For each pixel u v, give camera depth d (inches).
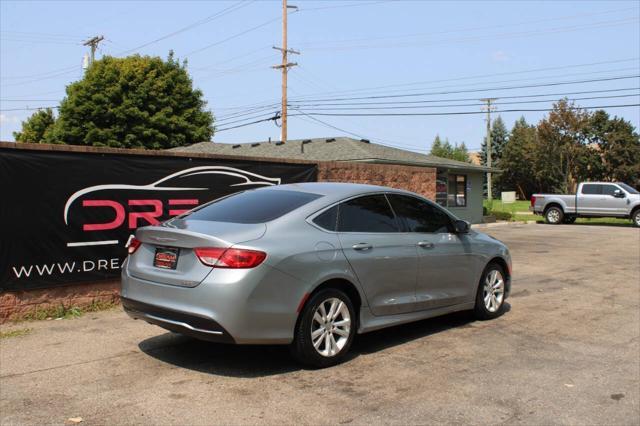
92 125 1357.0
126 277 205.6
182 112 1481.3
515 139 2871.6
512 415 162.6
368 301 215.5
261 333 182.7
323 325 200.1
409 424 154.7
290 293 188.4
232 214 208.4
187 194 323.9
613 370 204.1
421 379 190.9
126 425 151.2
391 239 227.0
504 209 1603.1
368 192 231.0
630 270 458.9
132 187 299.4
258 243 184.7
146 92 1407.5
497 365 207.6
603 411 167.0
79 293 281.3
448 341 239.8
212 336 178.9
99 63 1411.2
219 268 179.2
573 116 2112.5
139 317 200.5
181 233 187.3
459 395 176.9
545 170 2375.7
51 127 1712.6
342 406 165.9
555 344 237.5
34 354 212.7
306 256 193.6
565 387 185.9
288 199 216.1
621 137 2385.6
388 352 222.4
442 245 249.4
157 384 181.9
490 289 281.1
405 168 505.7
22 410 160.6
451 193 1074.1
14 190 257.3
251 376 190.5
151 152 307.6
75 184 277.4
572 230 901.8
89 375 190.1
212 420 154.7
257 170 366.0
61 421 153.3
